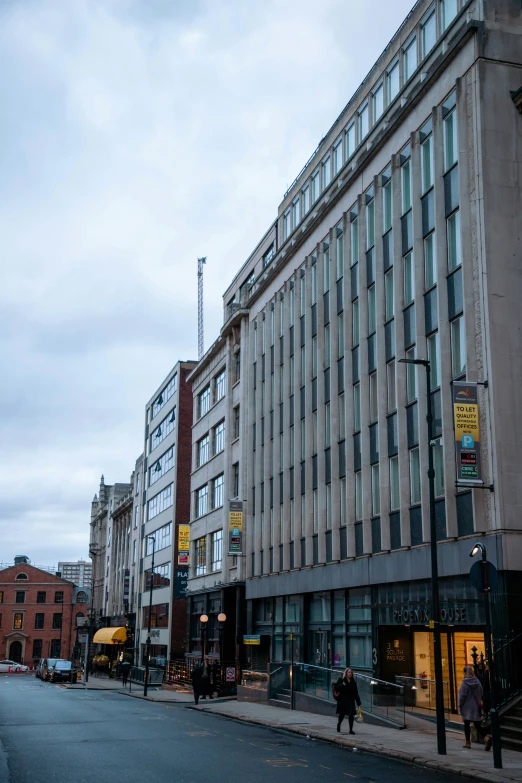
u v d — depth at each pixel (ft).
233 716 94.02
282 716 91.81
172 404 233.96
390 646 98.17
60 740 68.39
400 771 51.67
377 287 103.40
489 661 53.01
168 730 77.51
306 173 139.44
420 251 93.04
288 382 136.67
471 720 61.31
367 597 102.73
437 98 92.02
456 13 92.89
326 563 114.83
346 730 75.56
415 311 92.79
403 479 92.99
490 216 80.64
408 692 77.41
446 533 82.48
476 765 51.83
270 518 141.08
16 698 136.67
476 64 84.33
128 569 290.76
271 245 161.27
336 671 91.40
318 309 123.75
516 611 72.28
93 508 405.39
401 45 105.60
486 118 82.79
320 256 125.18
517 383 77.66
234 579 158.30
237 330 171.73
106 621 327.47
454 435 81.05
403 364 95.55
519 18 86.79
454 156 87.45
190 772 49.90
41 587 378.53
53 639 374.43
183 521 218.38
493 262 79.71
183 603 214.69
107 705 117.60
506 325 78.64
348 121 122.01
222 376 183.42
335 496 112.78
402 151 100.68
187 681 177.68
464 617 79.71
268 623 139.64
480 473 76.13
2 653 366.43
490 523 75.56
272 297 148.97
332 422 115.24
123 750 61.31
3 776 47.85
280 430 139.54
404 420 94.38
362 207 110.52
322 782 46.34
